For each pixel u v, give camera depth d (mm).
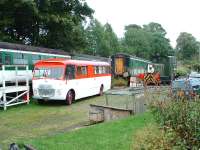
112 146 8578
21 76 23906
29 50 25203
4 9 34812
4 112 17625
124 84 36594
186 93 8125
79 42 41188
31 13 35125
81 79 22391
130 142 8727
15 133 12539
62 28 38375
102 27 82250
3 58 22281
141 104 14930
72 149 8445
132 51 93438
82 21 41969
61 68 20531
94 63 24656
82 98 23906
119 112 14414
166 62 44969
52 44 39844
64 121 15008
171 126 6676
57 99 20281
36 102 21625
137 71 41031
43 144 8984
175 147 6336
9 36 36188
